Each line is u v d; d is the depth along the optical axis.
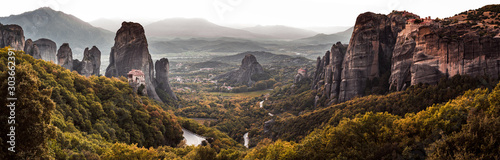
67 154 58.69
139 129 112.44
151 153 74.56
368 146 57.88
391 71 128.62
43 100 46.69
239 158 79.06
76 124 89.25
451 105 64.50
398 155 52.91
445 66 100.31
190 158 80.00
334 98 154.75
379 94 131.38
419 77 107.06
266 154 76.25
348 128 63.69
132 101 130.88
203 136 143.12
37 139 43.75
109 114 107.88
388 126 64.50
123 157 68.69
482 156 44.62
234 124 190.00
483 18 115.56
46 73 105.69
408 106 100.06
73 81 116.06
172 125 132.50
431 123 58.88
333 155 58.91
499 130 47.06
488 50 92.62
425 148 52.50
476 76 92.94
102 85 132.50
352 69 145.00
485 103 59.72
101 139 87.25
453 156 47.91
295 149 67.12
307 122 129.75
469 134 48.78
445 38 100.44
